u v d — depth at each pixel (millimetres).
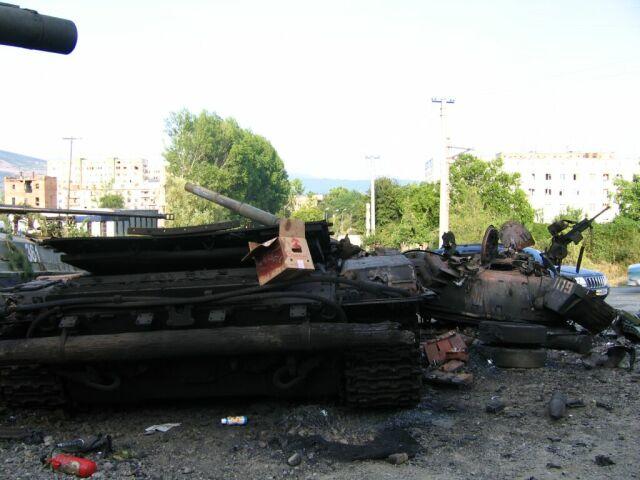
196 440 5902
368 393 6277
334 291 6254
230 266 6816
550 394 7566
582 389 7812
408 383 6246
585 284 17000
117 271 6934
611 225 37688
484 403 7160
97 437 5730
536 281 9875
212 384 6547
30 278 12336
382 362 6211
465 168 43688
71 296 6262
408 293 6285
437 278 10086
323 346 5773
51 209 9625
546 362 9586
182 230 6375
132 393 6605
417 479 4910
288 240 5812
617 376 8570
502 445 5730
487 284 9969
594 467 5156
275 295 5957
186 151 58000
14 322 6285
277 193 70688
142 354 5801
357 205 78062
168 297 6121
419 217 43969
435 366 8578
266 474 5043
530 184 88062
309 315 6055
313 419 6312
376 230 53281
